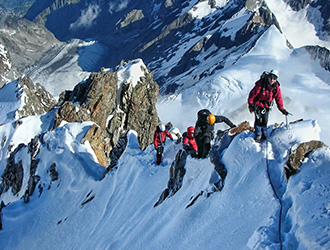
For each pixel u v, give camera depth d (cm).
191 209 1021
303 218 696
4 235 2191
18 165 3028
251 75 15662
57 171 2431
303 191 754
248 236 770
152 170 1678
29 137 4416
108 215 1697
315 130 908
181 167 1275
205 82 16312
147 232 1171
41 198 2381
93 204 1927
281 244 682
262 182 866
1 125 4800
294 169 821
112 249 1269
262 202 820
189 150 1262
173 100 16725
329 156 783
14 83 6800
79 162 2373
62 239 1864
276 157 902
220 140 1078
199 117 1117
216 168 1010
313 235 644
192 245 891
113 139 3903
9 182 3083
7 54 10538
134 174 1775
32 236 2081
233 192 916
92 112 3884
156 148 1659
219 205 931
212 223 899
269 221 750
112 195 1838
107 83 3997
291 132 919
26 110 6319
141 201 1505
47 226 2092
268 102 893
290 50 16738
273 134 952
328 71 14462
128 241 1224
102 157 2498
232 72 15912
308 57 15650
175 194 1220
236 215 855
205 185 1043
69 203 2172
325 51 14938
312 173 778
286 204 780
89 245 1539
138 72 4147
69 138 2495
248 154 946
